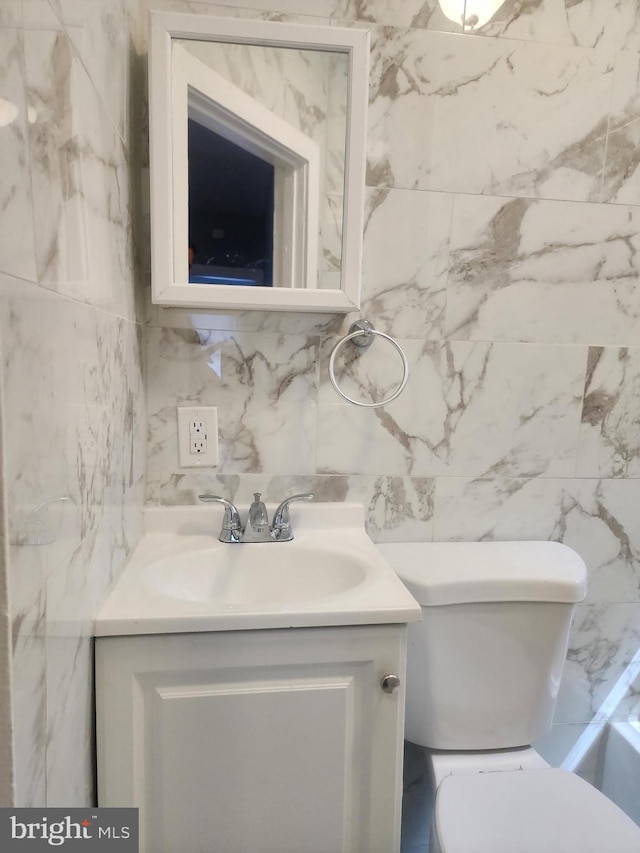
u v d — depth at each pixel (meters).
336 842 0.80
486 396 1.13
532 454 1.16
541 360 1.14
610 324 1.15
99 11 0.69
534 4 1.05
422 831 1.21
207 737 0.75
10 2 0.41
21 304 0.44
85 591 0.65
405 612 0.75
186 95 0.94
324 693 0.76
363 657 0.77
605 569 1.22
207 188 0.97
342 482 1.12
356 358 1.09
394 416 1.11
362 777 0.79
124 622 0.69
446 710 1.00
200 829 0.76
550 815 0.84
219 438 1.07
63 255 0.55
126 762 0.73
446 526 1.16
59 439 0.54
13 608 0.43
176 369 1.05
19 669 0.44
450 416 1.13
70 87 0.57
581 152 1.09
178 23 0.89
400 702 0.78
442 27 1.03
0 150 0.40
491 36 1.04
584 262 1.12
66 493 0.56
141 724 0.73
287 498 1.06
